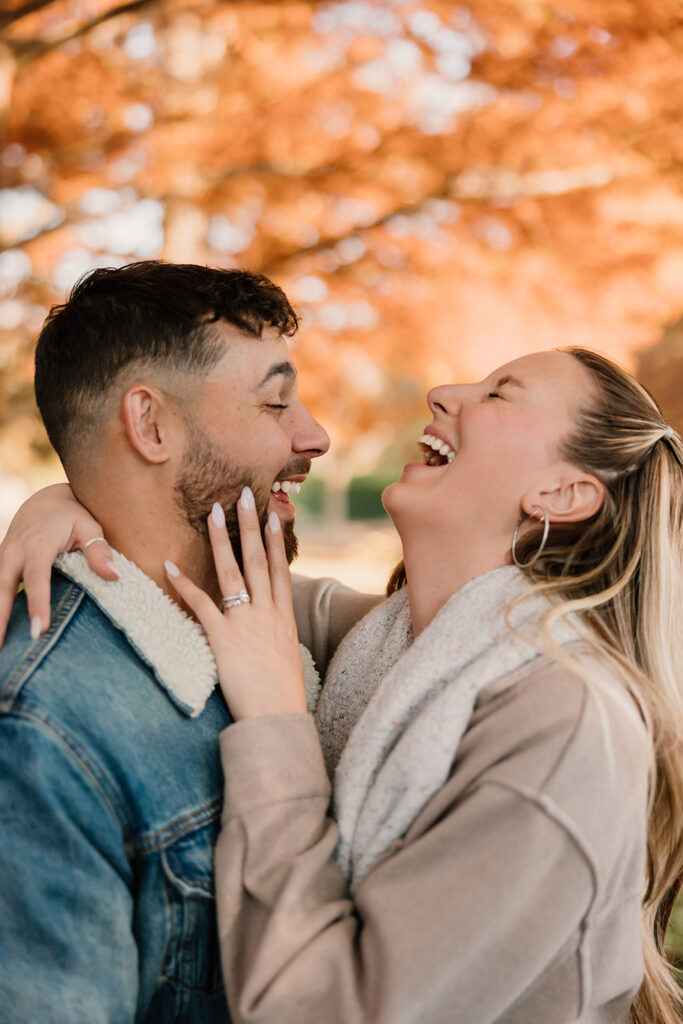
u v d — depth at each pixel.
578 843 0.99
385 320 4.09
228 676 1.20
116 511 1.31
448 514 1.29
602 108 3.74
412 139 4.02
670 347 5.70
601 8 3.54
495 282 3.96
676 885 1.35
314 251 4.14
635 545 1.26
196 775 1.17
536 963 1.00
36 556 1.21
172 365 1.27
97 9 3.94
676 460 1.32
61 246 4.43
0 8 3.54
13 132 4.38
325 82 4.06
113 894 1.04
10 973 1.00
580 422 1.29
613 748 1.04
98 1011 1.01
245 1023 0.97
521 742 1.03
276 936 1.00
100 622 1.20
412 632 1.35
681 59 3.63
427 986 0.96
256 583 1.27
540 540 1.28
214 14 3.91
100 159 4.33
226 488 1.31
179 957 1.12
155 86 4.15
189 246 4.00
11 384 4.84
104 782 1.07
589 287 3.89
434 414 1.42
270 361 1.33
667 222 3.80
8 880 1.01
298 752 1.14
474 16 3.67
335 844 1.10
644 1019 1.35
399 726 1.15
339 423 4.59
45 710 1.06
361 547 13.09
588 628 1.19
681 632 1.27
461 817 1.01
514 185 3.97
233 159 4.14
